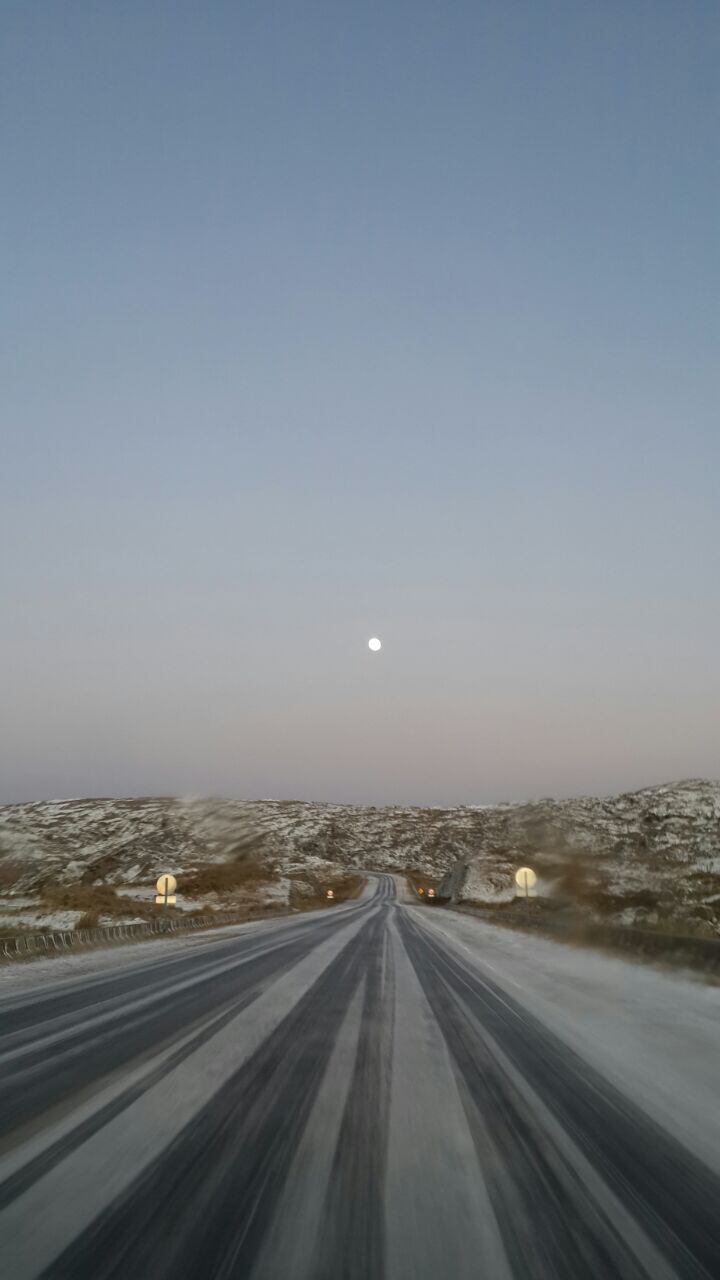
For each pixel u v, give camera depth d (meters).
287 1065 7.75
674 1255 3.84
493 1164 5.11
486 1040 9.64
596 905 43.69
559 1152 5.42
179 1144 5.15
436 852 148.25
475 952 23.80
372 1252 3.71
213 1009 11.17
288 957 20.14
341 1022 10.43
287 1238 3.82
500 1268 3.61
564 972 18.61
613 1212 4.38
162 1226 3.88
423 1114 6.25
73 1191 4.27
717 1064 8.72
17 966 17.52
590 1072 8.10
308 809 184.50
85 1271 3.38
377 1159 5.09
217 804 121.56
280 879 89.00
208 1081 6.91
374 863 137.88
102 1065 7.32
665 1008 13.11
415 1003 12.54
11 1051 7.81
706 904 42.34
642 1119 6.39
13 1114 5.64
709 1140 5.89
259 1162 4.91
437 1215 4.22
